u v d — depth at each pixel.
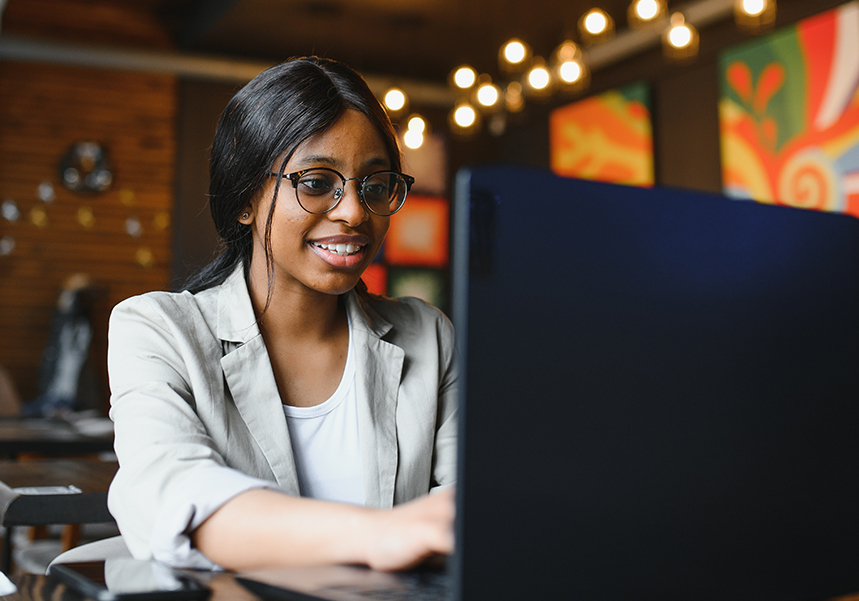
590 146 6.86
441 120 7.96
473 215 0.52
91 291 6.91
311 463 1.09
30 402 6.89
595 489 0.54
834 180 4.93
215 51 7.27
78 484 1.37
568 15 6.27
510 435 0.52
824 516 0.65
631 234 0.58
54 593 0.65
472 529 0.50
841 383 0.68
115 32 7.41
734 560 0.60
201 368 1.00
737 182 5.58
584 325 0.55
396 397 1.15
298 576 0.62
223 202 1.10
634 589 0.55
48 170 7.12
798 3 5.32
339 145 1.01
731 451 0.61
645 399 0.57
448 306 7.75
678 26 4.75
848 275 0.70
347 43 6.95
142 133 7.34
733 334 0.62
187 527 0.73
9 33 6.84
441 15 6.31
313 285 1.04
